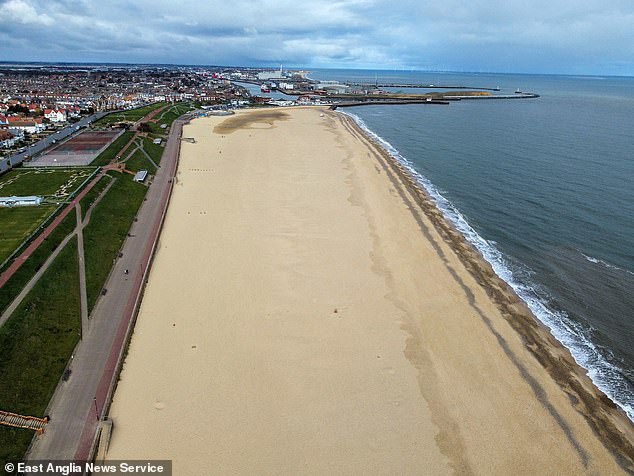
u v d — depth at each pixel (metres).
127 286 46.66
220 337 39.38
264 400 32.75
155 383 33.97
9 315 36.94
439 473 27.62
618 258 55.09
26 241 49.66
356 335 40.09
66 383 33.19
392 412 32.03
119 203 66.88
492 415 32.03
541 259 54.94
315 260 53.22
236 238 58.97
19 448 27.75
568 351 39.09
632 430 31.45
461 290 47.56
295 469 27.58
